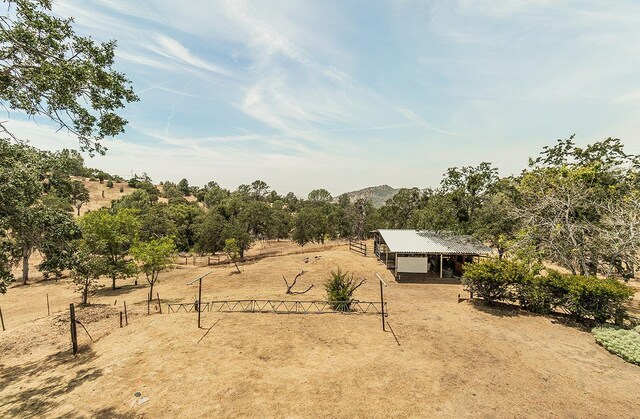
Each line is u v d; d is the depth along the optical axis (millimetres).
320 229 54375
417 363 11562
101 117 11453
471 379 10508
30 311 24828
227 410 8945
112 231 29875
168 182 144625
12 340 15406
